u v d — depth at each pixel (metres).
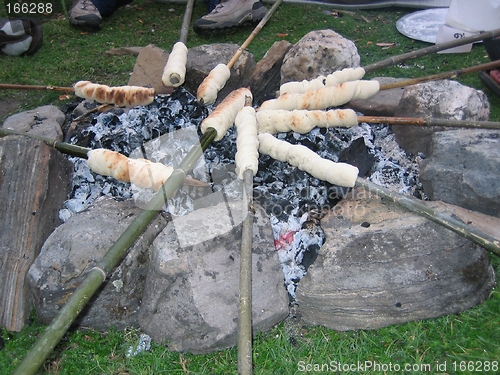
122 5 6.27
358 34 5.57
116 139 3.48
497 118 4.02
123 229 2.64
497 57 4.16
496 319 2.46
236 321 2.39
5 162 2.90
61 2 6.20
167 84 3.64
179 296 2.41
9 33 5.07
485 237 2.35
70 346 2.49
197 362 2.39
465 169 2.90
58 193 3.06
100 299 2.47
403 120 3.15
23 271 2.62
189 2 4.55
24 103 4.47
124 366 2.40
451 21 4.77
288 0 6.23
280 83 4.08
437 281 2.47
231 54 3.99
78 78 4.87
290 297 2.64
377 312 2.45
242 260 2.21
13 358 2.43
